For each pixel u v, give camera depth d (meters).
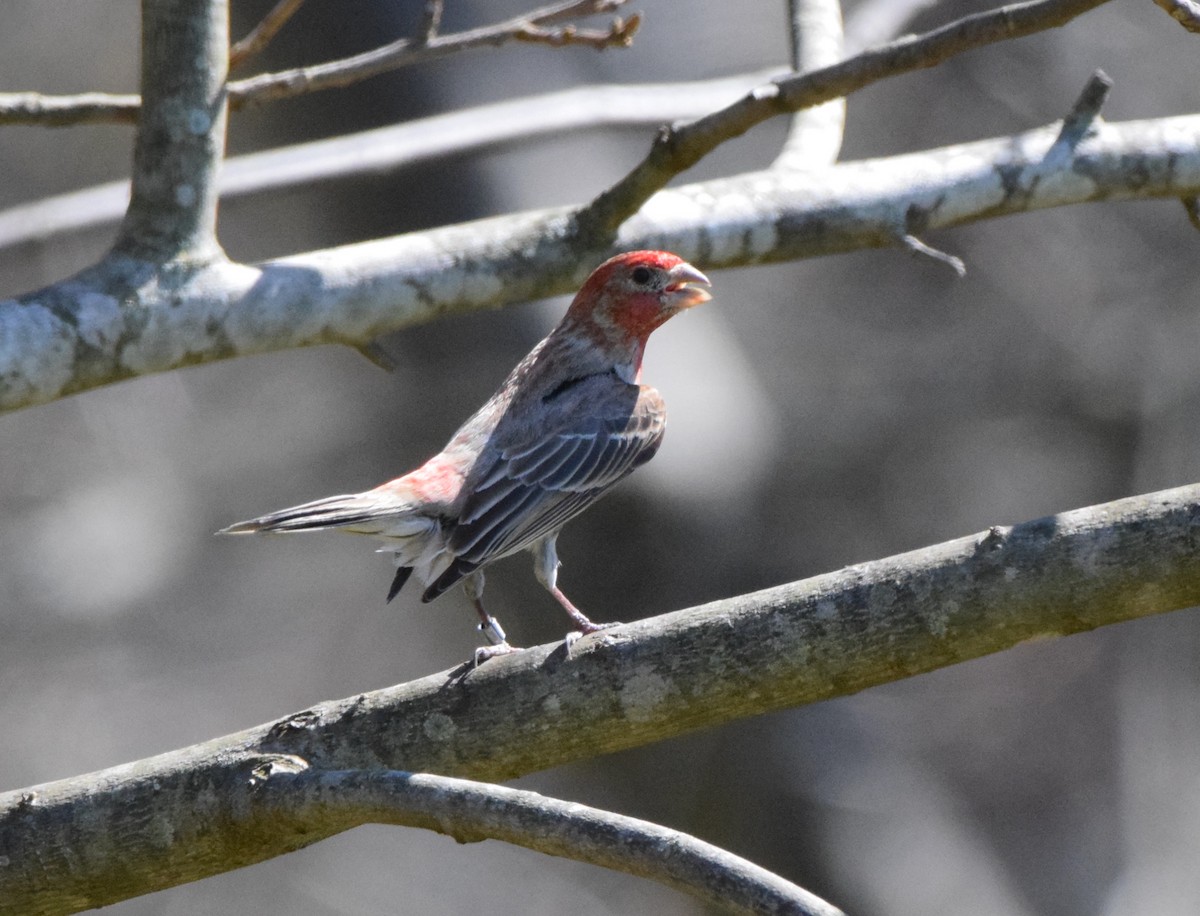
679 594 12.84
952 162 7.60
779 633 5.13
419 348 13.30
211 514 18.52
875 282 17.00
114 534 18.77
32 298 6.39
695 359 13.73
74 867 5.22
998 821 16.66
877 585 5.11
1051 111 16.59
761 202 7.55
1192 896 16.14
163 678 18.11
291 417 17.98
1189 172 7.62
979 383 16.77
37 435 19.22
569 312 8.13
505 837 4.45
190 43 6.56
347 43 13.20
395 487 7.10
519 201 12.34
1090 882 16.31
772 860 14.48
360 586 18.25
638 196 6.94
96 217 9.70
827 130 7.98
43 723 18.03
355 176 9.13
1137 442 16.78
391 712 5.28
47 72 19.33
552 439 7.63
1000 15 5.82
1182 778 16.78
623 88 9.69
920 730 16.47
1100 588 4.98
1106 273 17.08
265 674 17.97
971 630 5.05
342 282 6.86
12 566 18.73
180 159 6.58
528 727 5.23
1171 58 16.48
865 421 16.39
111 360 6.48
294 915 17.22
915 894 14.93
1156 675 17.22
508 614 12.91
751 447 13.95
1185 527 4.95
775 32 14.79
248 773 5.13
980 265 17.05
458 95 12.73
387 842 17.75
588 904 17.20
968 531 16.23
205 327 6.61
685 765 14.28
